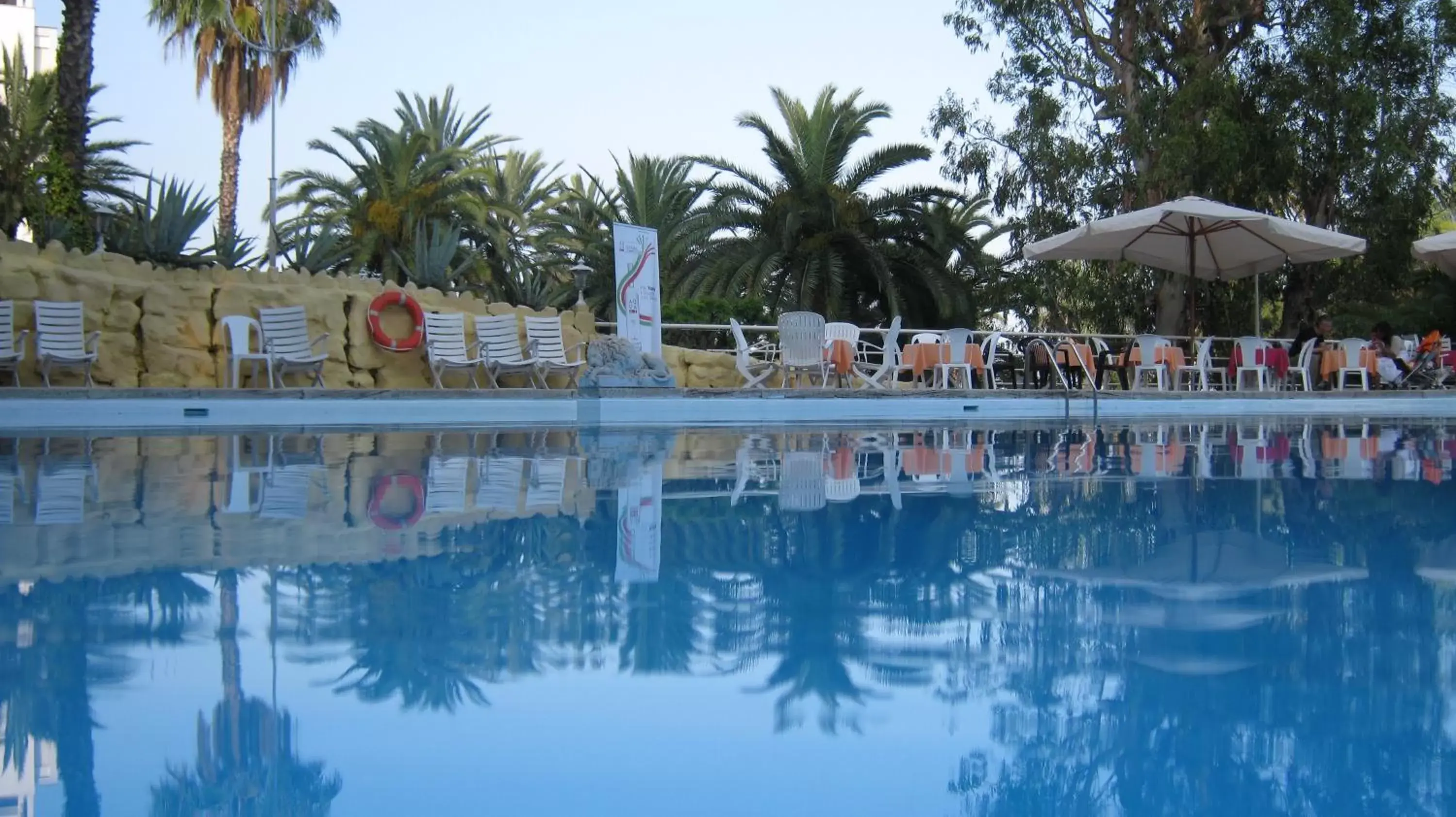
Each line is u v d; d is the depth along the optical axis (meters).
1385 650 2.07
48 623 2.26
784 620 2.33
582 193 37.84
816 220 28.02
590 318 14.71
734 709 1.74
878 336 23.19
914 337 15.48
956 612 2.42
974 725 1.67
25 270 10.80
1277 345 16.94
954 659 2.04
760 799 1.38
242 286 12.05
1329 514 3.98
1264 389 15.92
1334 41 20.36
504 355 12.99
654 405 11.16
